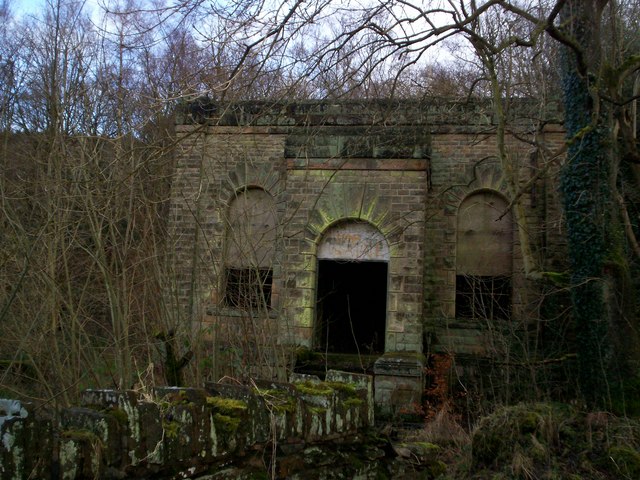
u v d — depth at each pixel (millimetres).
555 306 14969
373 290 20578
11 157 8086
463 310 17516
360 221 14938
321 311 18266
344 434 5113
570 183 11039
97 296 7223
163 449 3275
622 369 10055
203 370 7371
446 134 17062
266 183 15906
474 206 16859
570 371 11766
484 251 16672
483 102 16703
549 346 14430
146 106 7754
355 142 13930
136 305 6867
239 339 7859
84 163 6520
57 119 6281
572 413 9773
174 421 3451
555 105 16312
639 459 8469
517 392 12531
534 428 9078
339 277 20625
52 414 2869
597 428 9305
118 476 2994
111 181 6797
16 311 7059
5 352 7355
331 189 14945
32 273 6258
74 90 7168
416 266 14391
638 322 11492
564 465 8656
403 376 13398
